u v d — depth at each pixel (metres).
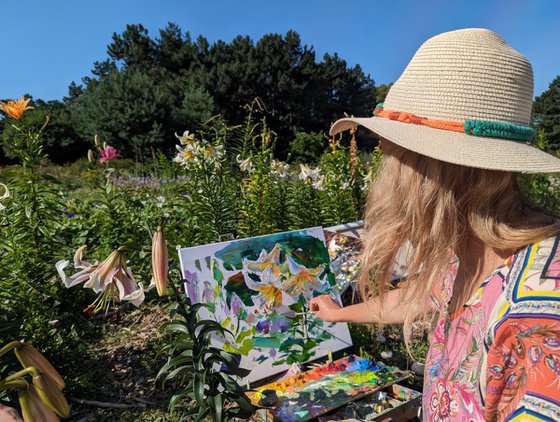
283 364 2.78
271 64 37.16
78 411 2.62
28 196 3.21
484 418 0.90
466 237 0.98
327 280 3.13
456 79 0.92
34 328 2.85
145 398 2.74
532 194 1.06
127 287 1.71
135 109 27.38
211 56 39.53
